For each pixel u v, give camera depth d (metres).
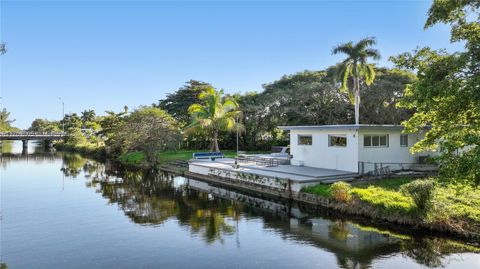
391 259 9.70
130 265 9.62
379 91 34.41
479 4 8.94
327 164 20.92
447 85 8.63
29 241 11.69
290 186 17.30
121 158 42.31
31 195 20.00
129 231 12.74
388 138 19.94
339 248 10.57
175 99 54.84
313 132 22.03
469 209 12.02
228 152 39.12
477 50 8.42
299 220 13.85
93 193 20.64
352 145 19.19
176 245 11.16
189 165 27.25
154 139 33.81
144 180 26.03
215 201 18.03
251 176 20.19
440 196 13.48
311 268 9.22
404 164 20.06
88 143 60.94
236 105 37.22
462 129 9.55
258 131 40.81
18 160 43.53
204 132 37.09
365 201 13.90
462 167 8.31
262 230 12.59
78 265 9.66
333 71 37.44
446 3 9.19
